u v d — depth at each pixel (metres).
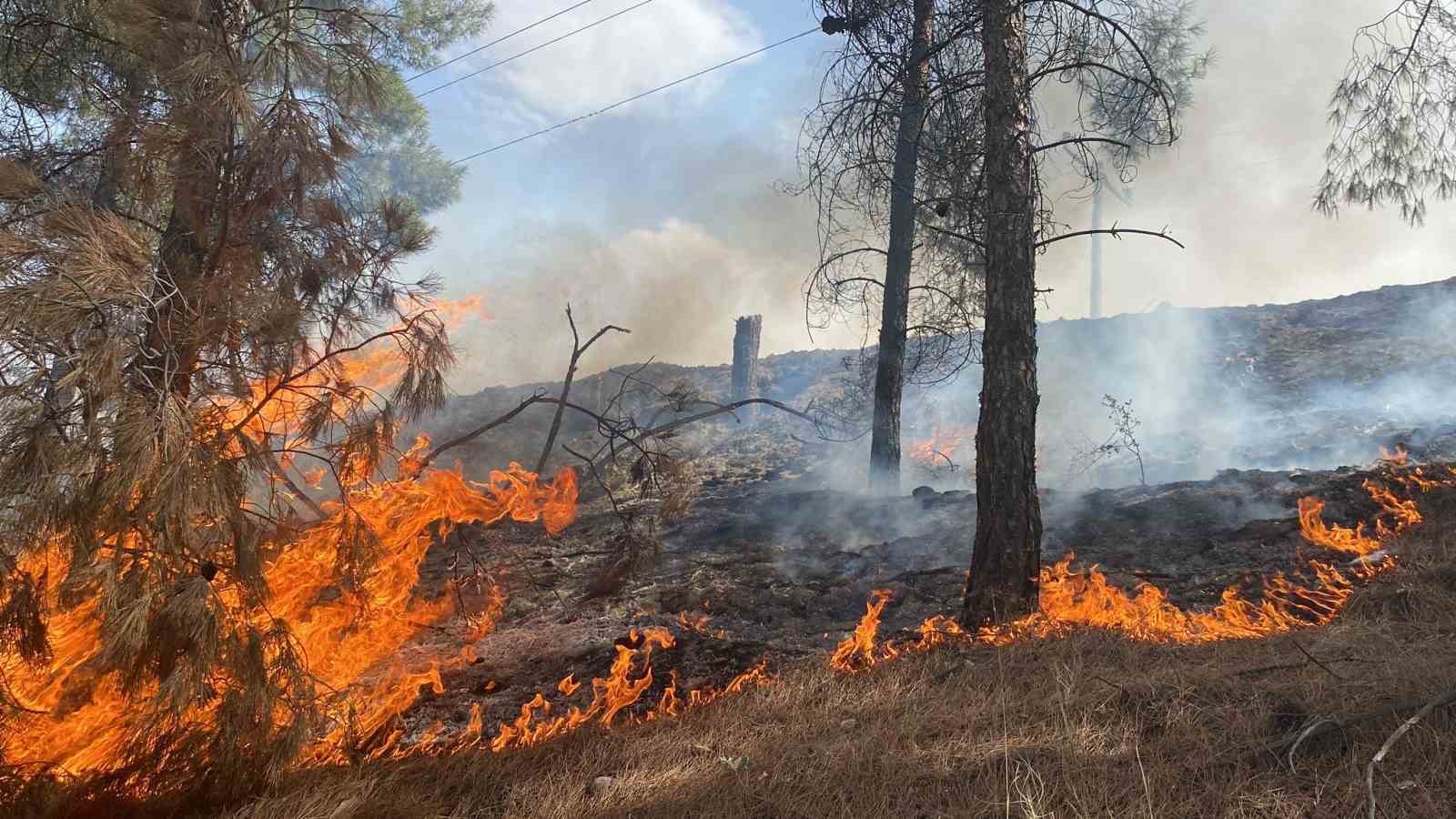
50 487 3.58
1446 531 6.34
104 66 5.39
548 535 10.84
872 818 3.35
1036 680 4.62
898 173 10.92
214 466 3.96
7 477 3.59
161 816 3.89
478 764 4.51
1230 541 7.59
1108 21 7.06
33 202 4.09
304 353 4.71
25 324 3.62
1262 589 6.49
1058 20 7.20
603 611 8.06
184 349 4.17
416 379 5.08
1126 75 7.33
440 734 5.45
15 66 5.39
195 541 3.93
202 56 4.51
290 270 4.76
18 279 3.78
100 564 3.61
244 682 3.92
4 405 3.64
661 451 6.92
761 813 3.55
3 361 3.72
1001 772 3.53
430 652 7.07
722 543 9.99
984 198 7.05
